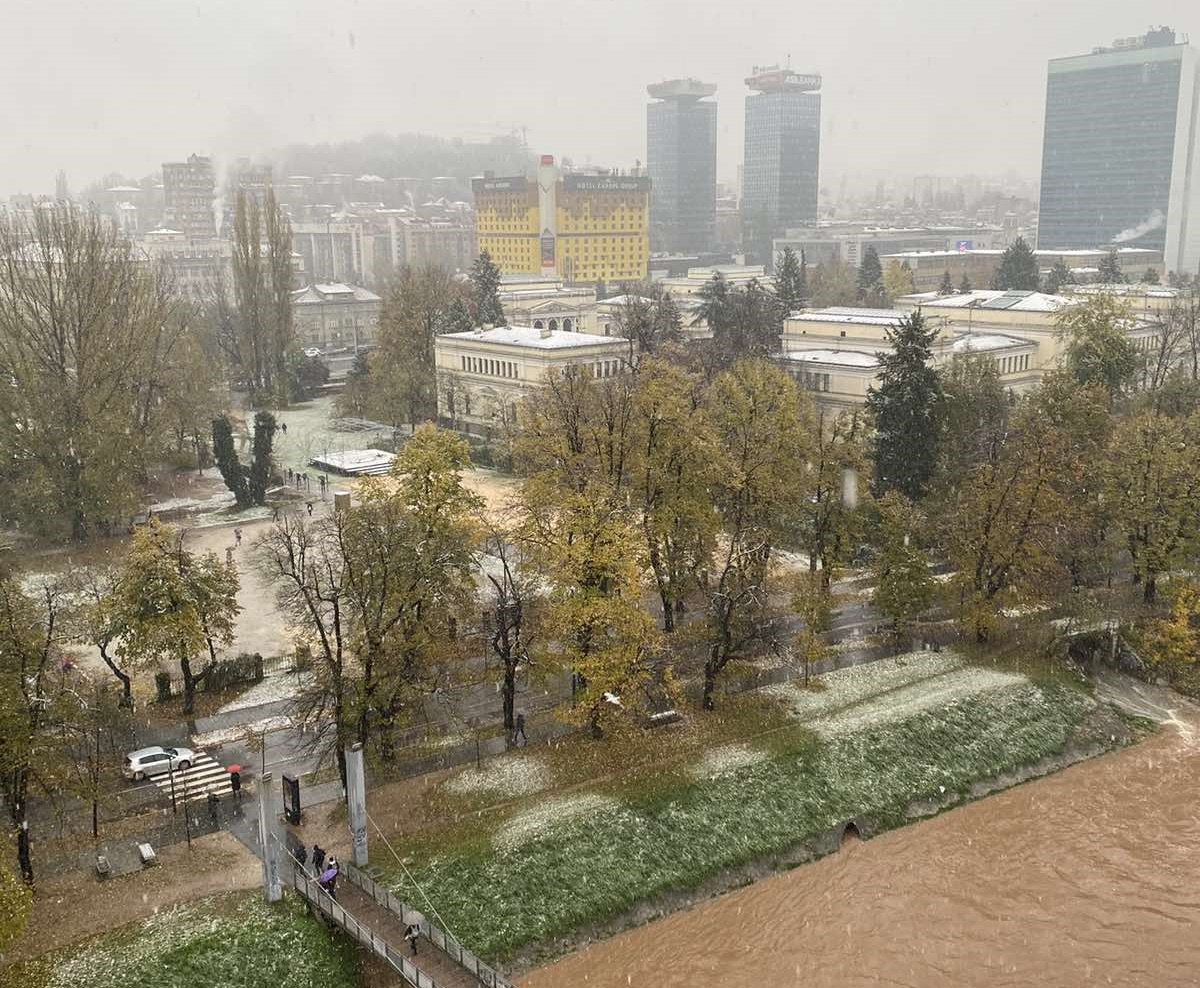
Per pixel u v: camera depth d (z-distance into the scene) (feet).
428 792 188.24
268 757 198.39
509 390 461.78
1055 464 266.57
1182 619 248.52
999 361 477.36
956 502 290.76
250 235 562.25
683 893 178.81
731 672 238.07
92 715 180.24
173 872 163.63
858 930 172.65
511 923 165.27
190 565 218.79
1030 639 263.90
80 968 142.61
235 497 374.84
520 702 223.10
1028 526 256.52
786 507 265.13
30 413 312.71
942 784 212.02
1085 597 270.46
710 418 293.84
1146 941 170.81
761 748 210.79
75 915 152.97
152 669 231.30
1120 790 214.69
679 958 165.07
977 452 334.85
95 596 224.33
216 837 173.47
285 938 151.74
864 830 198.80
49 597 178.81
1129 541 271.90
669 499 243.81
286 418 531.09
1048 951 168.45
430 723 212.64
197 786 188.03
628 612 199.62
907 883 185.06
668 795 193.88
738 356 435.53
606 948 166.61
